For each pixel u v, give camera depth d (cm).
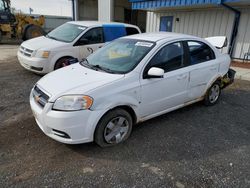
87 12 2189
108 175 271
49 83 331
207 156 316
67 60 671
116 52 402
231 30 1033
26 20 1641
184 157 312
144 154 315
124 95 324
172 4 1020
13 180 258
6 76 682
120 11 2183
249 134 387
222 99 560
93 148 325
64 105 289
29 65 655
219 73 489
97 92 302
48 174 270
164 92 380
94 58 416
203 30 1146
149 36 419
